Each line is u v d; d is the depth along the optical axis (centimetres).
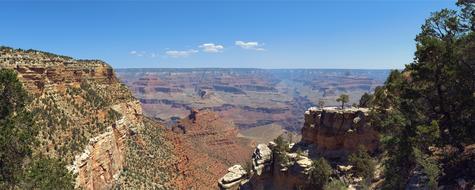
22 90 3528
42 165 3566
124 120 9738
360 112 6234
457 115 3559
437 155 3641
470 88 3475
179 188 10631
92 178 7131
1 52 6688
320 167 5853
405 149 3744
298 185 6184
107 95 9844
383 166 5159
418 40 3978
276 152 6812
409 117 3903
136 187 8944
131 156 9831
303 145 7144
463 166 3203
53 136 6331
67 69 8125
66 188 3722
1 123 3244
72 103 7725
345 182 5453
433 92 3753
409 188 3359
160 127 13388
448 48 3475
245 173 8119
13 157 3222
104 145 7969
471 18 3644
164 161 11181
